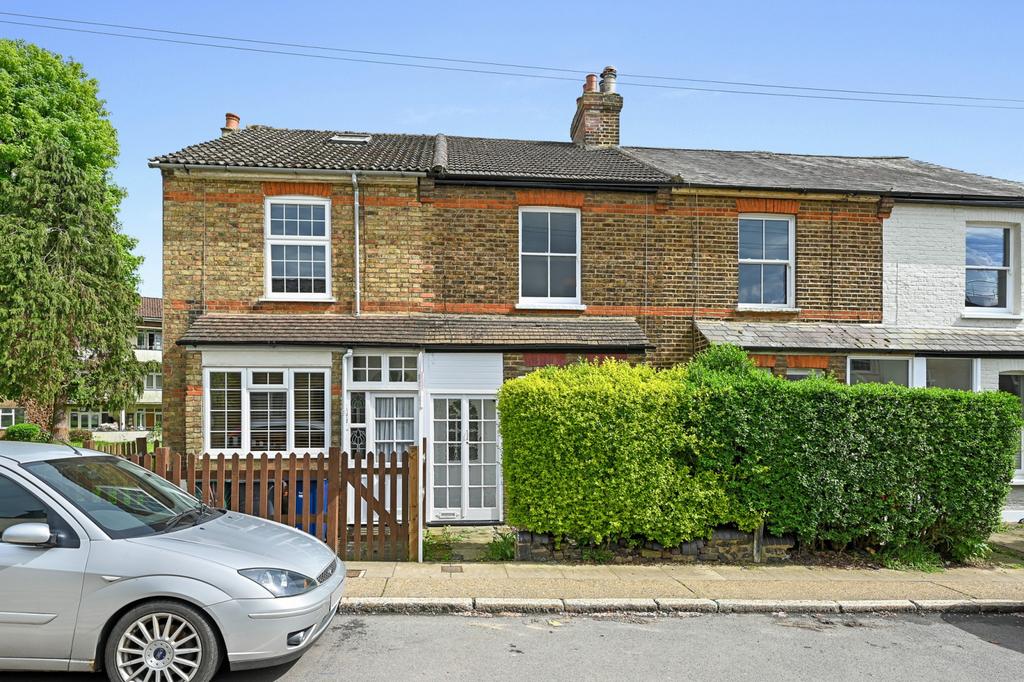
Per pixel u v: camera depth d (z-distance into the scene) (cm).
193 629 421
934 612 641
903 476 788
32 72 1933
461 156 1291
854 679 479
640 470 763
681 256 1177
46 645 416
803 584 697
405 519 771
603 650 523
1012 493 1138
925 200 1210
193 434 1009
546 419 766
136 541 438
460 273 1131
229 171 1080
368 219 1117
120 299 1545
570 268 1170
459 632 556
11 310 1352
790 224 1212
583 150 1469
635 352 1075
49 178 1472
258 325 1047
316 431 1037
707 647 535
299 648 445
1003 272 1262
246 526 527
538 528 765
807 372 1141
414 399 1064
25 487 445
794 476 777
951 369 1196
